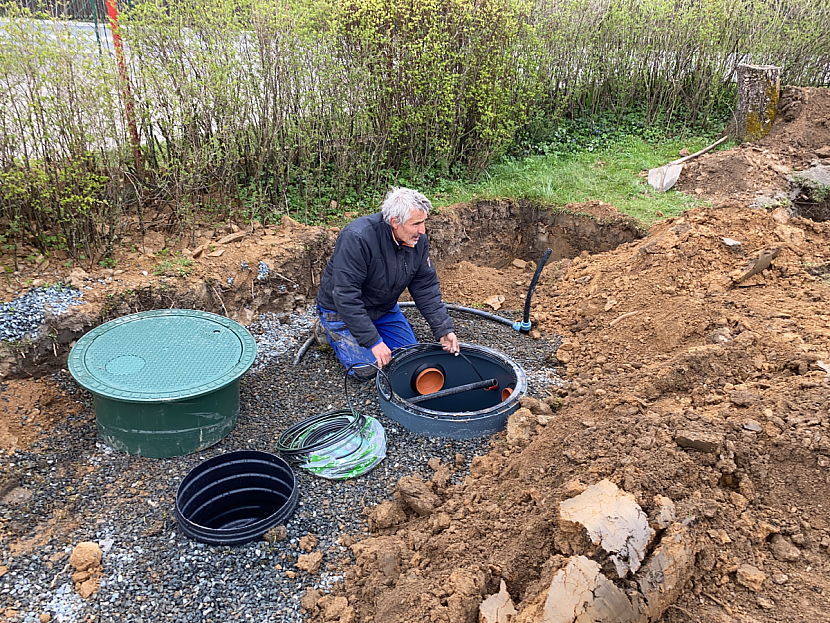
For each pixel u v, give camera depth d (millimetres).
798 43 7867
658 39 7773
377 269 3721
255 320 4730
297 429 3535
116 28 4391
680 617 2268
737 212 5305
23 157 4016
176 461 3326
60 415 3604
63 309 3850
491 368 4078
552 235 6188
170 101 4613
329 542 2855
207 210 5156
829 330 3768
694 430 2891
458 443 3484
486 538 2711
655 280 4691
